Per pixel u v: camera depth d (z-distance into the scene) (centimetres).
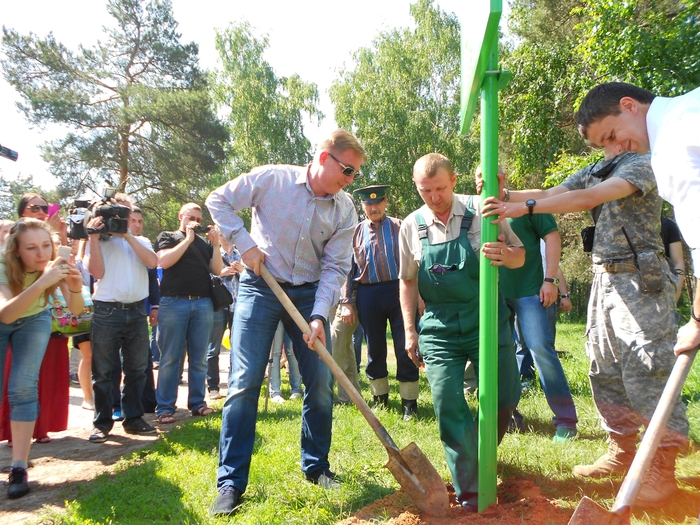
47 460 482
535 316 481
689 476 341
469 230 338
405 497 337
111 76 3038
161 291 618
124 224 544
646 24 1162
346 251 385
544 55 1354
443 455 423
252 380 361
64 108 2805
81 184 3000
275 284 357
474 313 332
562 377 466
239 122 3472
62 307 533
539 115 1374
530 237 500
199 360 640
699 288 226
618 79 1108
